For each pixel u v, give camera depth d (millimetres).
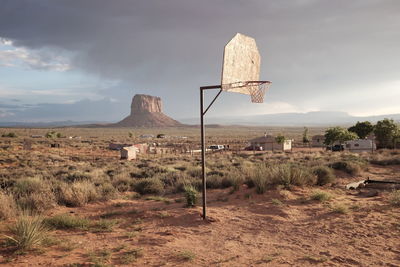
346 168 21125
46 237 7391
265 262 6320
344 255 6691
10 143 80062
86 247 7066
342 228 8523
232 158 42094
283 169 14719
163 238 7801
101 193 14180
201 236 8062
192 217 9812
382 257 6543
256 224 9117
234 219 9617
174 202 12625
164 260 6359
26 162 41031
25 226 7211
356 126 65312
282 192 12672
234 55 9062
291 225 8961
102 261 6164
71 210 11250
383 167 24625
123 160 45688
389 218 9266
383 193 13531
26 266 5859
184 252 6695
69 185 14656
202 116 9398
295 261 6379
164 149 68375
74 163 40438
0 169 32656
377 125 56438
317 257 6562
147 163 34969
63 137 127125
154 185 16703
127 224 9180
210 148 72750
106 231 8406
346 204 11281
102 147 78000
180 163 34406
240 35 9320
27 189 14445
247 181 14953
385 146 55562
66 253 6617
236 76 9133
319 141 73750
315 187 14656
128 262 6188
